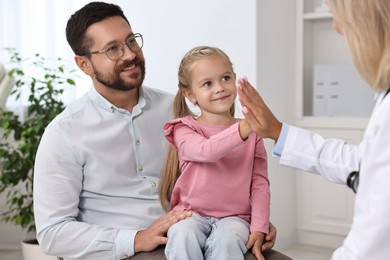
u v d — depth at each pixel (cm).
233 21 305
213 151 142
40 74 341
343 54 344
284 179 329
